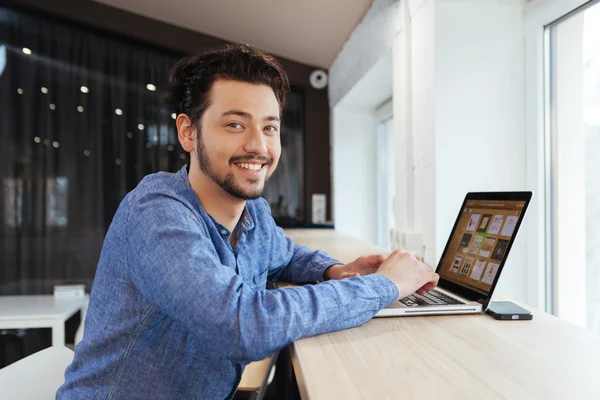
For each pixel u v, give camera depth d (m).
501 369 0.57
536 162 1.39
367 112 3.22
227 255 0.87
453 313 0.84
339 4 2.32
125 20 3.13
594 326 1.27
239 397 1.88
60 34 3.11
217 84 0.81
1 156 2.99
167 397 0.77
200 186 0.88
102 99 3.20
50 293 3.07
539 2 1.36
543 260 1.38
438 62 1.44
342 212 3.20
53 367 0.96
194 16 3.03
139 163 3.29
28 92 3.04
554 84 1.36
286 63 3.41
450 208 1.44
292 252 1.22
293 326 0.66
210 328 0.63
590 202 1.27
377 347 0.66
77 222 3.13
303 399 0.53
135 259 0.72
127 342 0.77
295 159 3.55
